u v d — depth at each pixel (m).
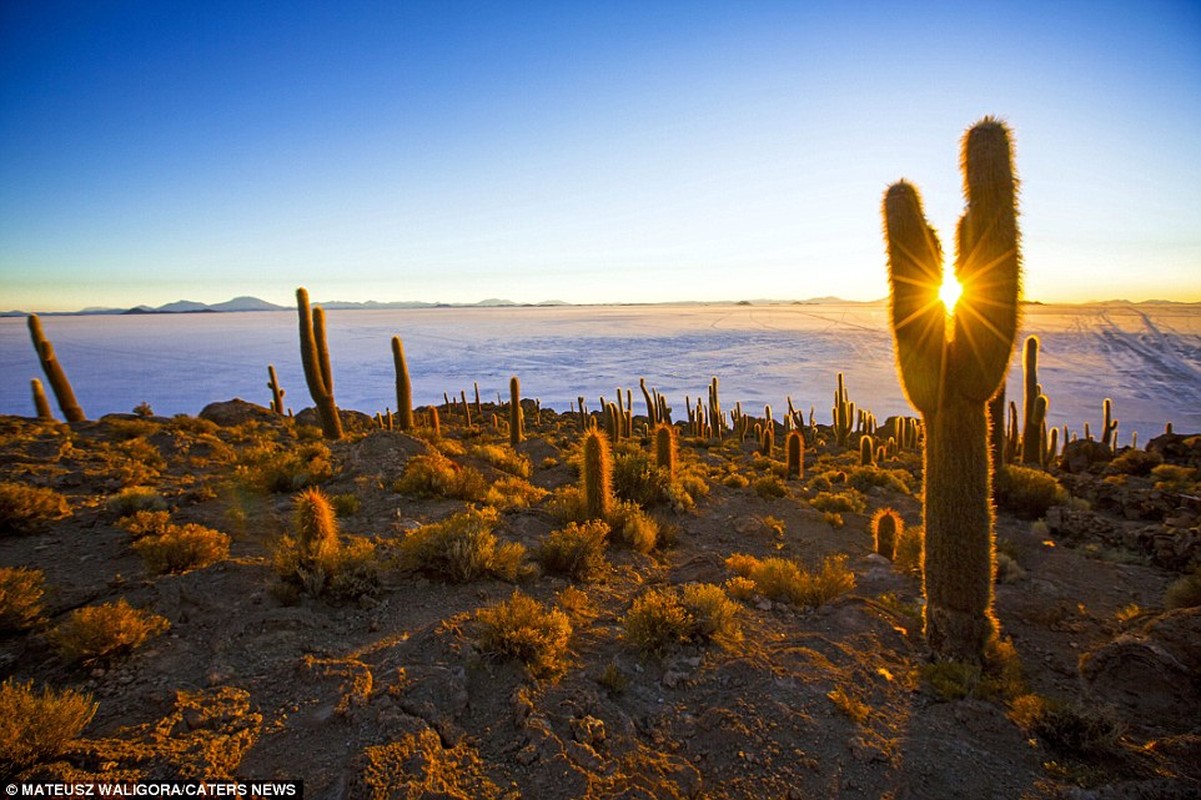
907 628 6.98
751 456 27.98
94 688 4.68
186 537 7.43
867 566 10.08
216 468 14.40
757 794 4.08
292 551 7.06
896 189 6.30
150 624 5.52
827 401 153.25
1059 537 12.95
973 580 6.12
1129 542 11.62
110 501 9.72
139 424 17.42
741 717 4.82
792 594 7.73
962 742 4.74
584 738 4.38
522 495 12.41
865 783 4.22
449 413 49.78
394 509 10.78
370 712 4.46
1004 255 5.65
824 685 5.41
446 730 4.33
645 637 5.84
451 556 7.39
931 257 6.18
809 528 12.98
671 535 10.73
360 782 3.71
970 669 5.82
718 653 5.84
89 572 7.21
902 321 6.38
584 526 8.95
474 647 5.38
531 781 3.96
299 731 4.28
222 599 6.38
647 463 13.50
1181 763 4.59
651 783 4.04
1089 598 9.11
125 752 3.87
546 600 7.16
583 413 47.56
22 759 3.60
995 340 5.75
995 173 5.61
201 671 5.04
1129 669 5.97
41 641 5.21
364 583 6.79
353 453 14.42
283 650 5.46
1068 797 4.10
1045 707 5.07
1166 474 16.70
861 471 19.47
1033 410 21.02
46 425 17.06
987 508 6.14
